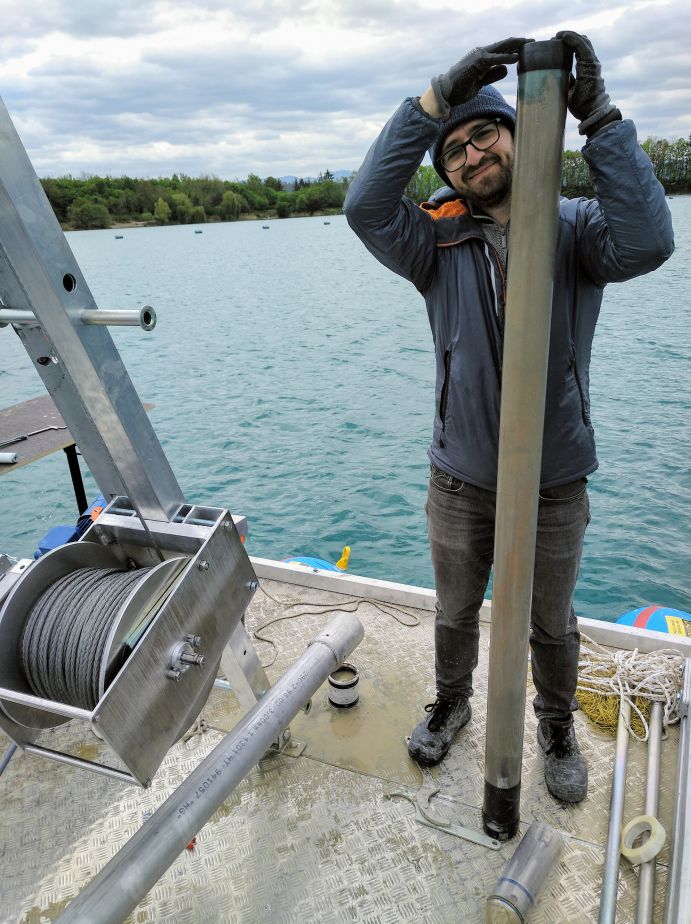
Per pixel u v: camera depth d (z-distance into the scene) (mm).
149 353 19578
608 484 8867
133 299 31750
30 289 1410
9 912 2055
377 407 13258
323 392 14562
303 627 3227
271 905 2041
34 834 2303
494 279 1964
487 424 2066
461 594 2334
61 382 1728
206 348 20000
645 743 2545
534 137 1416
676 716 2580
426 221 2025
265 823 2295
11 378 15977
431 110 1708
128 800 2414
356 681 2730
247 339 21172
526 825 2260
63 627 1670
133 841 1739
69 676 1650
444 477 2199
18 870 2182
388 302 28734
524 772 2459
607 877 2016
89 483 9844
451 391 2092
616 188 1613
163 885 2111
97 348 1586
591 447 2080
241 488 9703
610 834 2148
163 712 1664
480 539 2250
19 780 2518
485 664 2973
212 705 2822
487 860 2143
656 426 10992
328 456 10742
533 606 2232
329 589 3502
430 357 17531
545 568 2154
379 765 2500
